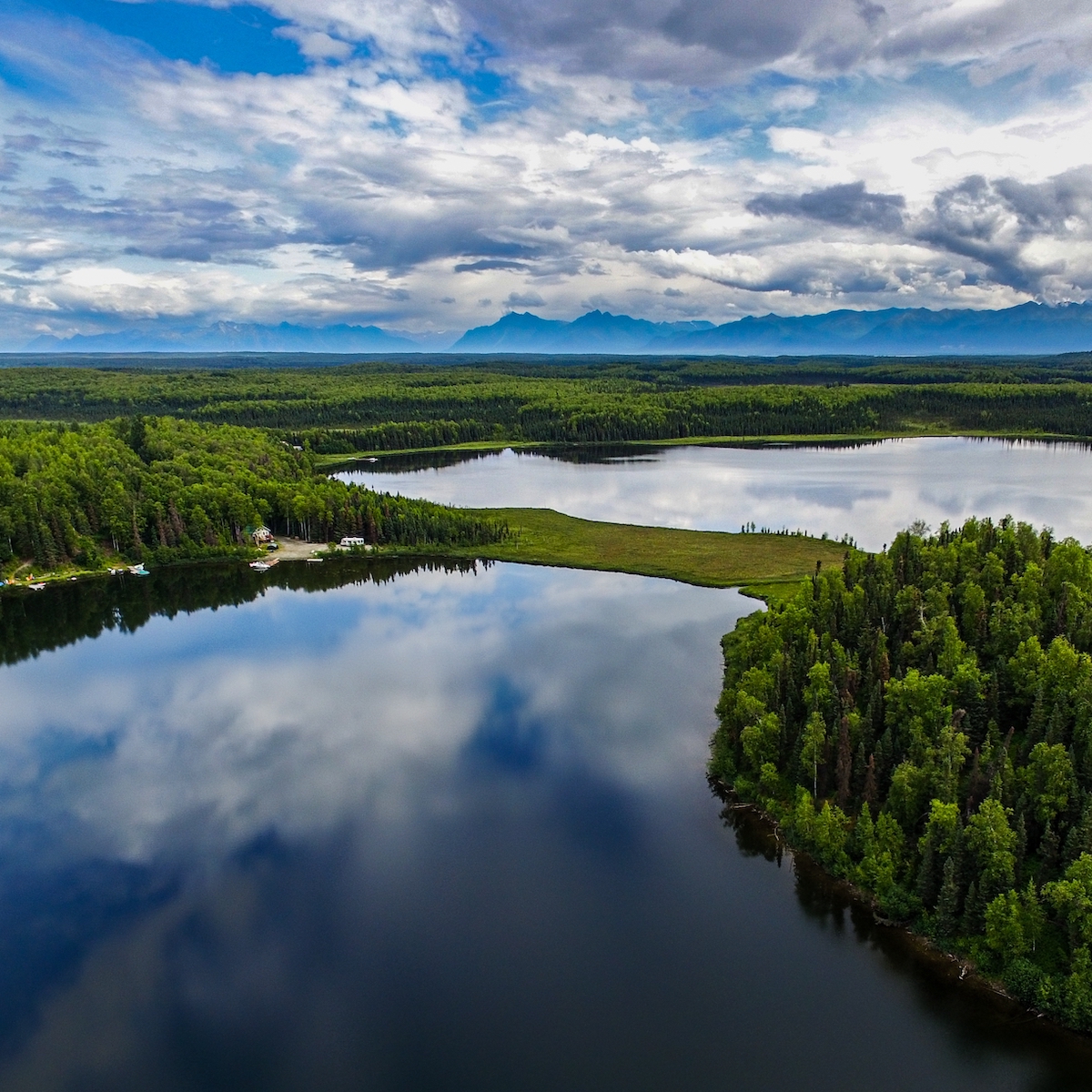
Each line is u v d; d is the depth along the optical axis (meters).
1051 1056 66.88
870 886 84.38
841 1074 66.25
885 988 74.31
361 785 112.06
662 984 76.06
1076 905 69.94
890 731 94.06
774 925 83.12
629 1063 67.94
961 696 98.50
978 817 76.88
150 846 99.94
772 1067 67.12
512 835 99.56
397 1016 73.56
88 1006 76.12
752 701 105.56
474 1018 73.06
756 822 99.25
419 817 104.00
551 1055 68.94
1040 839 81.50
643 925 83.75
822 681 104.25
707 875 91.00
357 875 93.12
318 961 80.38
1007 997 71.81
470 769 115.31
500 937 82.81
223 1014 74.75
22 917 88.12
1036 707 92.00
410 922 85.44
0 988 78.50
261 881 92.81
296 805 107.75
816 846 89.69
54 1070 69.62
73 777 117.00
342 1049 70.31
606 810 104.19
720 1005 73.50
